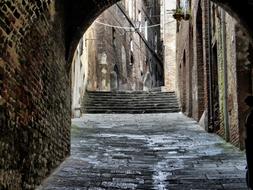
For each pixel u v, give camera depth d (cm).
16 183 767
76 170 1121
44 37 952
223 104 1614
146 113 2614
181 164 1229
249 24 1201
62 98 1191
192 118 2317
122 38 3925
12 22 715
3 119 689
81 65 2480
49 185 965
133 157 1330
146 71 4859
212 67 1822
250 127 808
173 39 3700
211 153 1373
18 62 762
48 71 1005
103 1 1294
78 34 1277
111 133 1812
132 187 982
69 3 1280
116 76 3697
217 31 1711
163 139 1664
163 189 968
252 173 796
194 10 2183
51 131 1048
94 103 2641
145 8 5012
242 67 1388
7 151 713
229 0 1202
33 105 872
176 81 3162
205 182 1025
